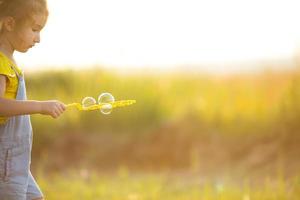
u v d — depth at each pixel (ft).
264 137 29.96
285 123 29.19
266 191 22.12
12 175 11.99
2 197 11.99
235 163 29.01
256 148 29.45
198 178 26.81
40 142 34.19
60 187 25.26
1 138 11.88
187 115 34.60
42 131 34.58
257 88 35.22
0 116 11.75
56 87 41.37
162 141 32.99
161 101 38.27
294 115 29.25
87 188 24.84
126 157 32.81
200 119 33.78
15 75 11.93
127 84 39.88
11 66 11.89
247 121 31.94
